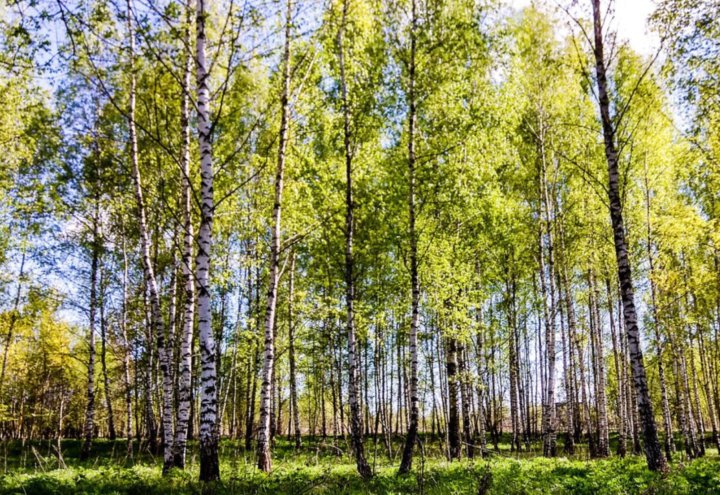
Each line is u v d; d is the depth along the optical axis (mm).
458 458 18578
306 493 9992
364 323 19641
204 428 10414
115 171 18688
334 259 18594
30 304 24188
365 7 14656
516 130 23375
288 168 16750
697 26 13445
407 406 29500
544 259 25750
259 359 25469
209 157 11320
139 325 26703
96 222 21719
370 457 21062
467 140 15023
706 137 16656
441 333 19125
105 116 19297
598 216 23188
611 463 13672
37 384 40125
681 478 10430
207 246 10961
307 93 16234
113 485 10430
